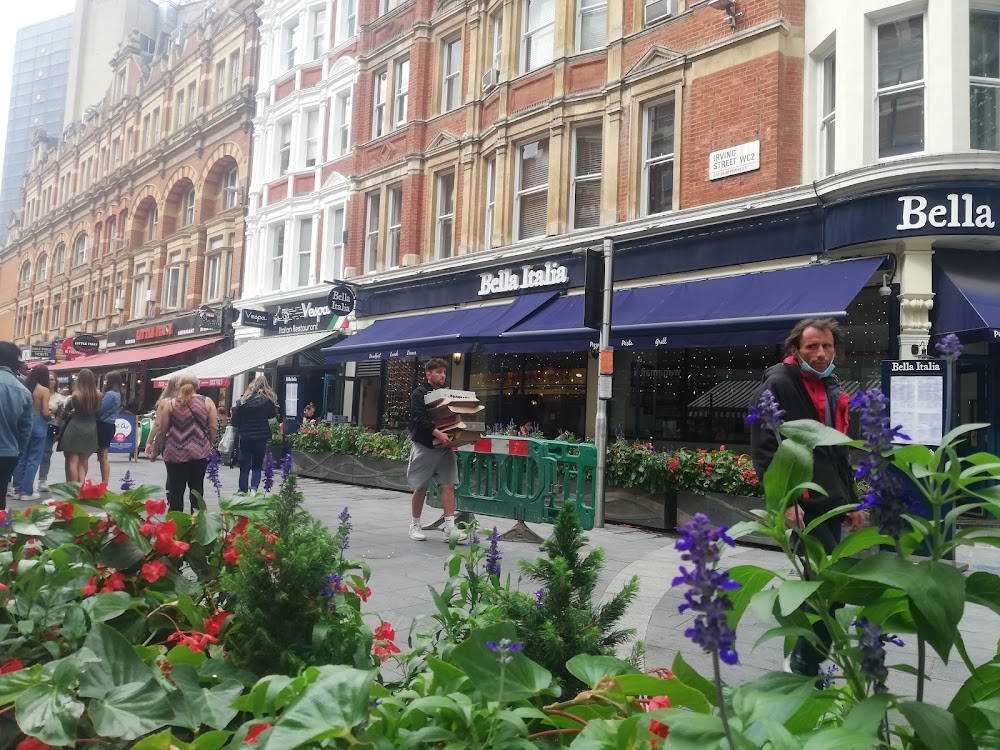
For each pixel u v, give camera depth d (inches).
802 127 434.6
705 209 450.6
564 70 569.0
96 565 92.4
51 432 463.5
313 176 869.8
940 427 259.3
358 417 770.2
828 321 128.9
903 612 53.1
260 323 877.2
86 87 2155.5
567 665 64.3
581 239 528.7
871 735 42.9
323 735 46.3
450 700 54.6
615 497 361.4
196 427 285.7
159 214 1228.5
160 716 58.9
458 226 666.8
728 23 458.6
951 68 361.1
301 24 911.7
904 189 355.3
